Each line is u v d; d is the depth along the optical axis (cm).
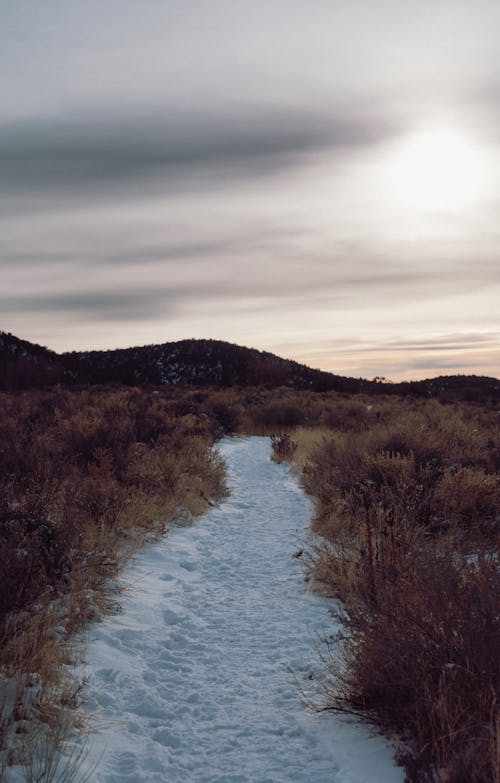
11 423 1418
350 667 449
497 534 789
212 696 474
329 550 769
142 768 374
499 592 459
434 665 405
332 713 432
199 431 1975
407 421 1705
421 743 366
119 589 661
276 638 582
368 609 513
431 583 475
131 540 831
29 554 571
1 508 671
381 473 988
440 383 6350
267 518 1118
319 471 1304
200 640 582
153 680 496
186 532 967
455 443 1275
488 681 378
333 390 5797
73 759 367
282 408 2750
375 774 363
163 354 10275
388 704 412
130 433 1420
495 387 5891
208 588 737
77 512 786
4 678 421
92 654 511
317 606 660
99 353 10638
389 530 695
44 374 6819
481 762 331
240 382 7769
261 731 423
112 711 438
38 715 394
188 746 406
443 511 850
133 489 1002
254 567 820
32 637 460
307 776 368
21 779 337
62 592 593
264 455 1969
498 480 970
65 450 1193
